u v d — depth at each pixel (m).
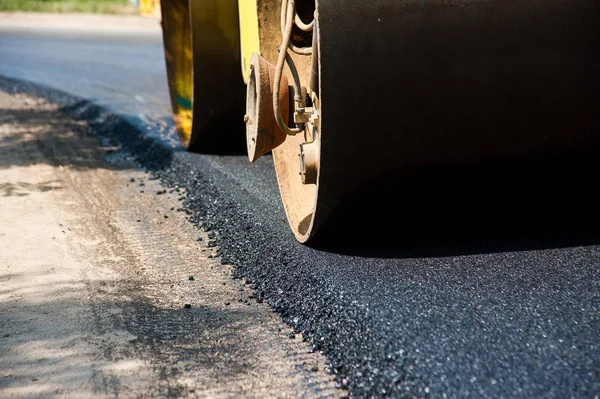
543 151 3.06
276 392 2.41
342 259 3.20
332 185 3.04
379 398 2.28
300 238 3.44
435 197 3.23
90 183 5.21
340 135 2.91
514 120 2.96
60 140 6.68
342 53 2.82
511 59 2.88
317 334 2.74
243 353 2.68
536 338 2.39
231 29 5.01
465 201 3.30
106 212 4.51
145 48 14.16
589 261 3.03
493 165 3.09
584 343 2.34
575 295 2.70
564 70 2.92
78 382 2.47
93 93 8.98
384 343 2.44
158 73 10.80
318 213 3.17
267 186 4.56
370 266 3.09
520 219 3.49
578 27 2.89
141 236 4.05
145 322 2.95
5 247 3.85
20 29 17.81
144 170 5.61
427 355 2.33
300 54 3.56
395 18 2.83
